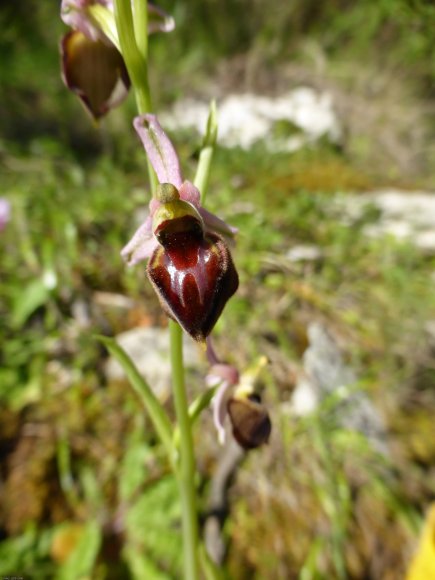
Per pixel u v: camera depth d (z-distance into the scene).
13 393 0.09
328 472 0.09
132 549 0.08
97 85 0.06
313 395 0.10
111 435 0.09
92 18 0.05
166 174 0.05
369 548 0.08
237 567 0.08
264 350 0.10
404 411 0.10
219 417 0.06
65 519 0.08
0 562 0.07
